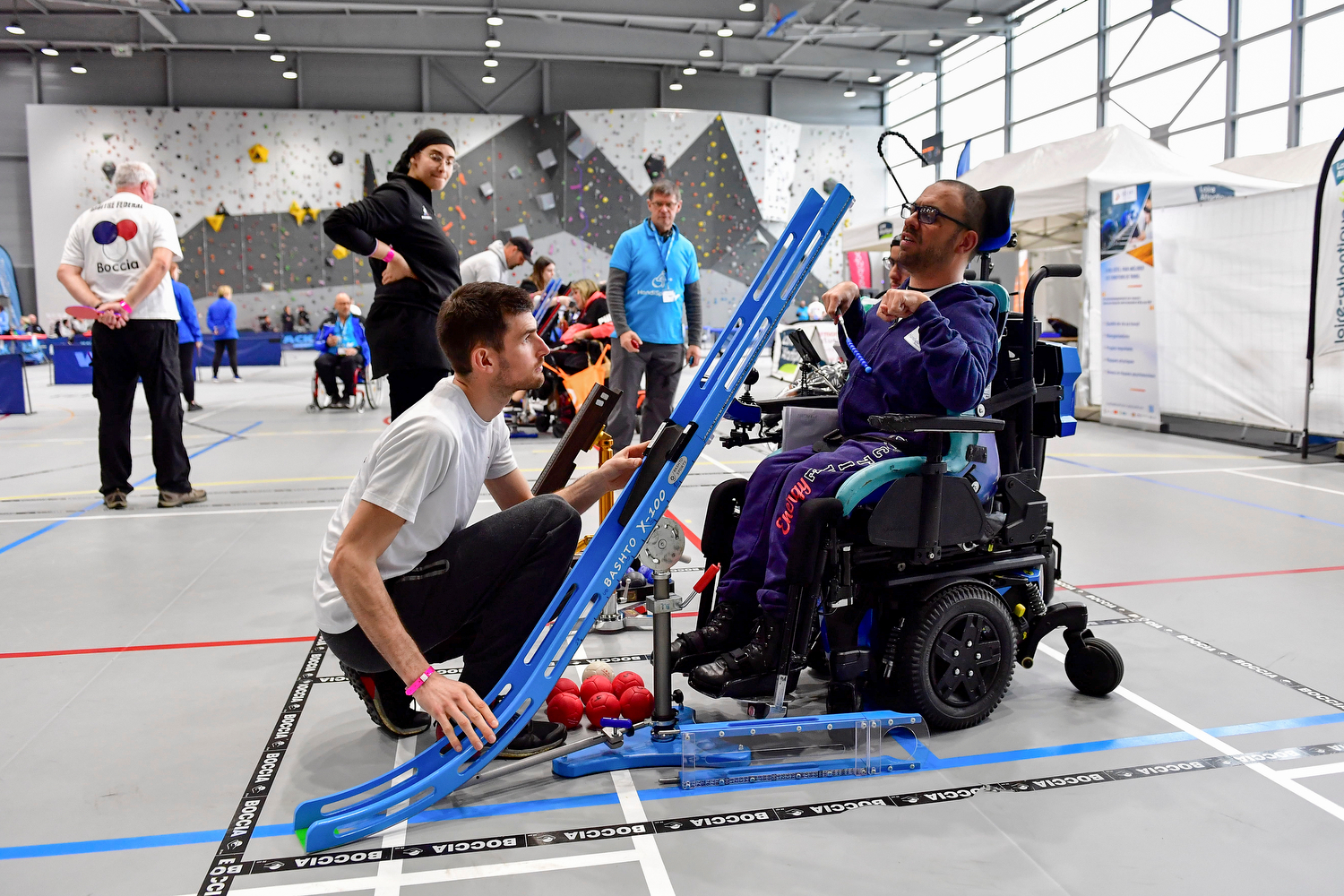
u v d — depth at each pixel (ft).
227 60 63.52
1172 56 43.55
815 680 7.77
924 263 7.04
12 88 62.75
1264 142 39.11
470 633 6.55
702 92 68.33
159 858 5.08
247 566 11.36
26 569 11.21
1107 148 26.30
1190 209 22.71
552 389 24.36
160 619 9.34
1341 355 19.33
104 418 14.51
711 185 66.13
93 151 62.54
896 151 70.64
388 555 5.72
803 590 6.11
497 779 6.03
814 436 7.68
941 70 63.87
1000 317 7.10
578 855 5.11
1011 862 5.03
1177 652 8.36
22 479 17.63
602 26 59.67
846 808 5.63
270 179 64.08
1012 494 7.04
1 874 4.92
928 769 6.16
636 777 6.06
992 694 6.80
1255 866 4.99
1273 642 8.59
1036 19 53.21
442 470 5.58
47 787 5.92
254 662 8.18
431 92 65.10
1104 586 10.40
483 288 5.71
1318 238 18.03
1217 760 6.28
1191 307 22.91
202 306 64.44
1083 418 26.94
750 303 6.22
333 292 65.57
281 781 6.01
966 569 6.82
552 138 64.75
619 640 8.87
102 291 13.93
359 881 4.86
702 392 6.12
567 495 6.44
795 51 62.69
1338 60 35.53
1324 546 12.16
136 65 63.16
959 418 6.36
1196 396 22.93
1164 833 5.34
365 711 7.16
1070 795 5.80
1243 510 14.39
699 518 14.10
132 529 13.39
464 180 64.54
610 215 65.46
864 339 7.42
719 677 6.33
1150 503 14.94
